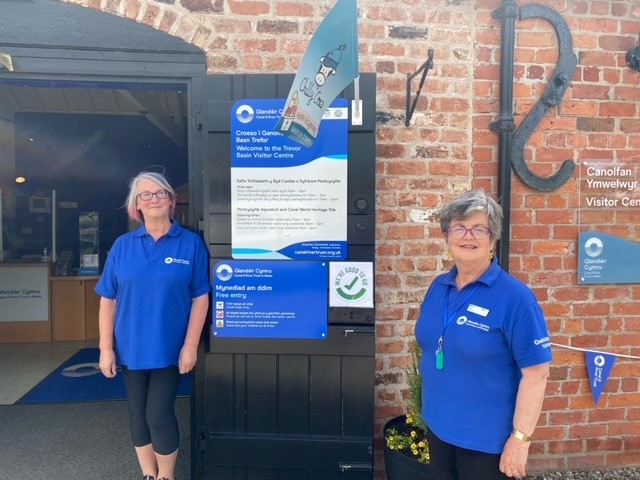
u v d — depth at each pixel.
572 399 3.37
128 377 2.77
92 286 6.70
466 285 2.02
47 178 8.52
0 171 7.65
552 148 3.27
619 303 3.35
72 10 3.01
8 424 4.07
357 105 2.86
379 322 3.20
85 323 6.68
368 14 3.13
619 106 3.30
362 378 2.97
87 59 3.04
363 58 3.14
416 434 2.89
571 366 3.35
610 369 3.35
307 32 3.11
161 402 2.75
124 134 8.64
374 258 2.91
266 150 2.90
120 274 2.70
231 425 3.04
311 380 3.00
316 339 2.94
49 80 3.06
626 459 3.42
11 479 3.26
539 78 3.24
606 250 3.31
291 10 3.10
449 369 1.99
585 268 3.30
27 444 3.73
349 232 2.91
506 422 1.93
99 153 8.66
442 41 3.18
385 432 3.00
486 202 1.95
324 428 3.01
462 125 3.21
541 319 1.90
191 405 3.15
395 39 3.15
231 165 2.92
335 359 2.98
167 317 2.70
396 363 3.21
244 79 2.92
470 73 3.20
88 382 5.02
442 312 2.06
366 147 2.88
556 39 3.23
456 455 2.05
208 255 2.93
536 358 1.85
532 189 3.26
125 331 2.71
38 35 3.00
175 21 3.05
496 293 1.93
